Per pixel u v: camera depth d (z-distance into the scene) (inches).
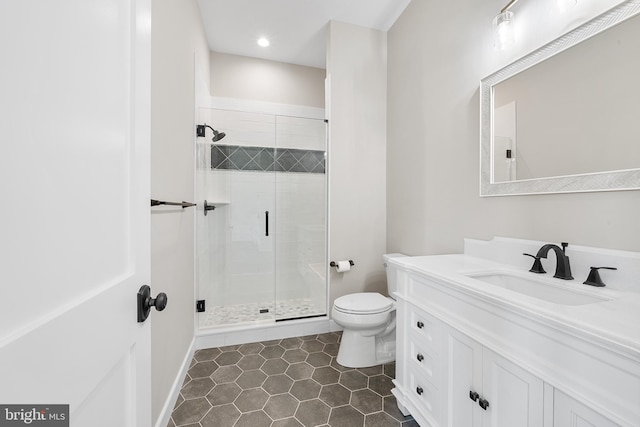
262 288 109.6
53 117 16.2
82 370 18.0
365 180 100.2
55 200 16.3
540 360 30.0
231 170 105.6
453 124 69.8
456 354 42.1
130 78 26.1
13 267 13.4
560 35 44.2
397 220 95.1
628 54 36.7
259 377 69.6
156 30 50.4
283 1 87.0
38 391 14.5
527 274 47.3
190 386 65.9
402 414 56.6
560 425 27.9
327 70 99.2
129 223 25.8
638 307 30.3
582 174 41.9
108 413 21.9
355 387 65.5
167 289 56.7
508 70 54.1
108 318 21.4
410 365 54.4
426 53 79.7
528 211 51.2
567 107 44.1
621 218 37.8
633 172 36.0
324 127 100.8
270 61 122.5
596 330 24.7
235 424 53.9
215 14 92.7
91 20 19.8
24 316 13.9
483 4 60.7
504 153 55.4
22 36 14.1
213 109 102.0
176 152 63.6
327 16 94.0
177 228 64.4
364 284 100.5
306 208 110.7
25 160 14.2
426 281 49.9
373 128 100.8
